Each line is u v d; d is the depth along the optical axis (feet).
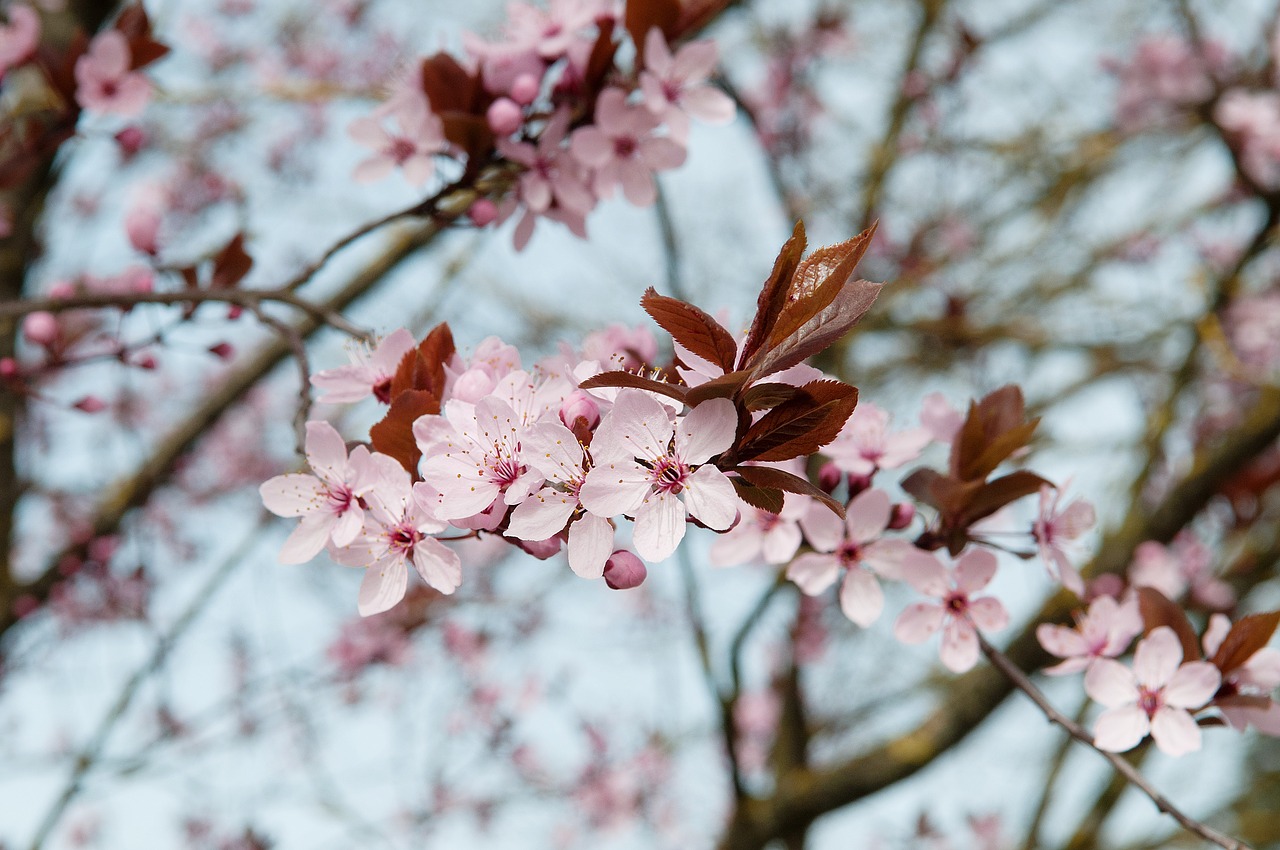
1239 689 6.36
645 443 4.47
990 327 19.69
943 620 6.59
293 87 16.37
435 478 4.88
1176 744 6.07
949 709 15.03
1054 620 14.08
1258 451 15.94
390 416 5.06
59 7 14.67
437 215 8.18
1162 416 18.30
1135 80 20.80
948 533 6.66
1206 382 20.74
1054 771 19.19
